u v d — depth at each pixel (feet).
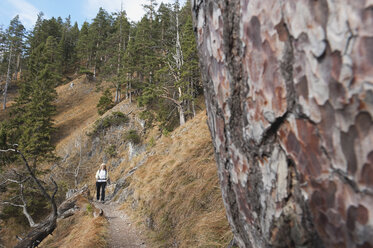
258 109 2.15
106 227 15.56
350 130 1.28
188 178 13.76
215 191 10.79
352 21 1.22
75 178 48.06
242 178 2.66
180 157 17.93
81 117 89.61
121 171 46.80
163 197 14.20
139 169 27.02
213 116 3.28
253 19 2.07
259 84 2.08
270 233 2.22
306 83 1.57
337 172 1.40
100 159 59.93
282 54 1.78
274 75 1.88
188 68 46.29
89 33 131.95
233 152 2.80
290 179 1.89
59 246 16.21
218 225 8.59
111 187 33.30
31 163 49.88
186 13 61.87
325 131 1.45
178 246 9.46
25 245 14.48
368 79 1.16
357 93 1.22
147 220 14.19
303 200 1.75
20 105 85.20
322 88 1.44
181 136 27.84
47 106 74.74
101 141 63.62
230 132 2.78
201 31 3.26
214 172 12.18
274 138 2.03
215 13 2.71
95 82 113.80
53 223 15.65
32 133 57.62
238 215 3.04
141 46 76.64
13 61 135.54
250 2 2.10
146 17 87.30
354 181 1.29
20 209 36.42
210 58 3.03
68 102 102.89
